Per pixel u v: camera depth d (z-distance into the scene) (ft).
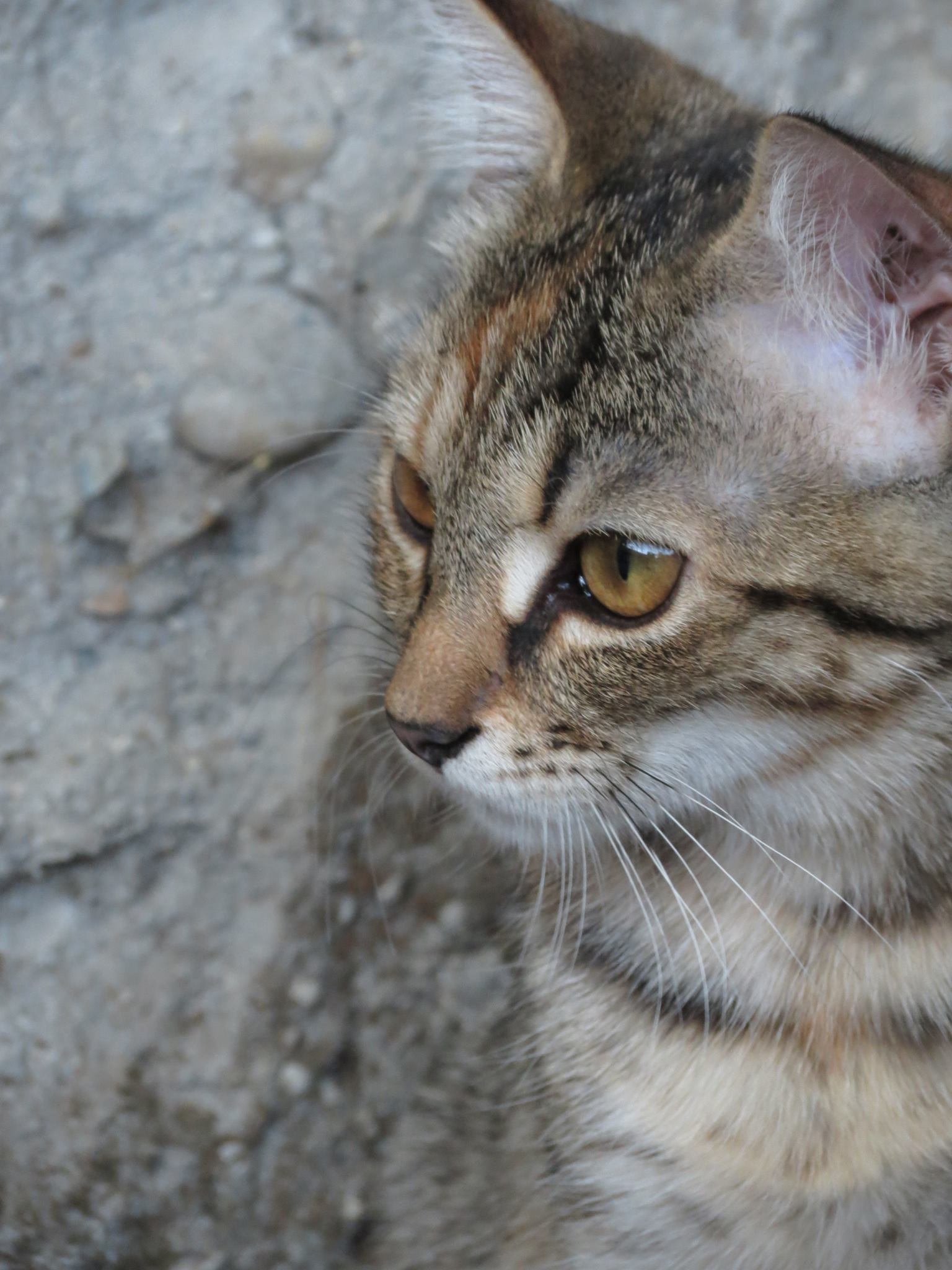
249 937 3.12
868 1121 2.62
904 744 2.55
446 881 3.14
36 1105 3.05
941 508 2.48
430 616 2.56
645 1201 2.72
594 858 2.64
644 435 2.50
